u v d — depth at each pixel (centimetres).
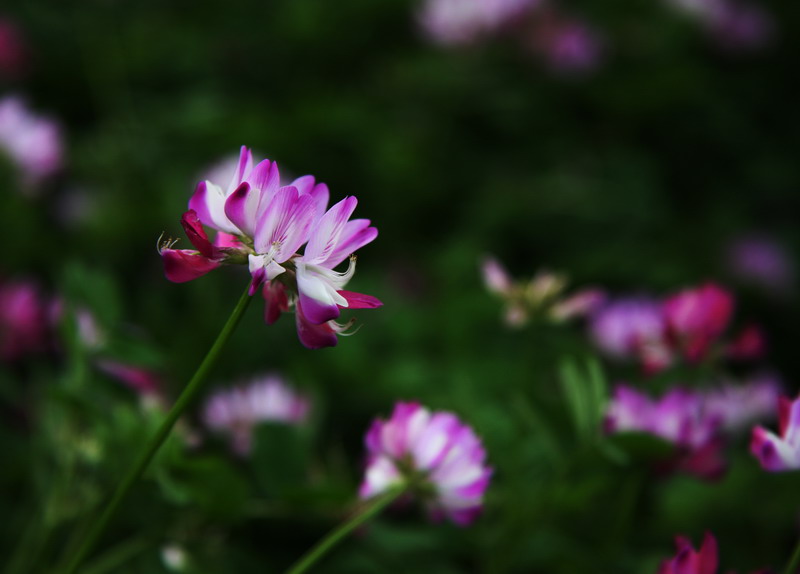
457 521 46
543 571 50
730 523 53
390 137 112
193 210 42
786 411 44
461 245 99
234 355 77
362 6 129
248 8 140
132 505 50
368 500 46
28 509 53
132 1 133
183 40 126
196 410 69
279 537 53
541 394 49
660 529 53
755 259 108
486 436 49
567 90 124
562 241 106
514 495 49
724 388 56
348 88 128
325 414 71
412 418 46
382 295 90
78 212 94
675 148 126
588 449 48
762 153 126
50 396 47
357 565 49
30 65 114
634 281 101
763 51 137
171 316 83
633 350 53
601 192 112
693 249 111
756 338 51
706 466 48
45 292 84
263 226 42
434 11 123
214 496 46
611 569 49
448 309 85
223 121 106
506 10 121
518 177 112
